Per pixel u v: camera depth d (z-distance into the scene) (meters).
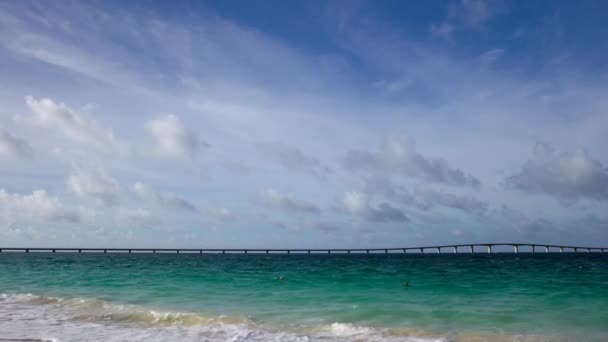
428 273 41.31
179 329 15.12
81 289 27.77
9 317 17.38
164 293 25.52
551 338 13.87
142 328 15.21
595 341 13.48
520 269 48.69
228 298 23.28
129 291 26.52
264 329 15.25
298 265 67.94
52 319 16.95
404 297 23.06
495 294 23.81
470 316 17.38
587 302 20.52
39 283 31.84
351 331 14.88
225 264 73.00
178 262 85.00
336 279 34.38
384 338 13.79
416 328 15.38
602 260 89.12
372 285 29.28
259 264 73.19
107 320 16.84
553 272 41.84
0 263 72.56
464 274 39.38
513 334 14.44
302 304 21.05
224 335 14.06
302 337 13.82
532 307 19.28
